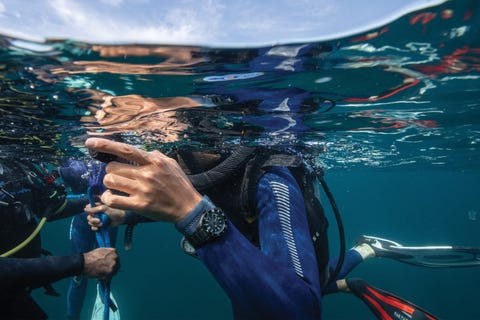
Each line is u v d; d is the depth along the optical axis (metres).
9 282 0.60
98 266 0.74
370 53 0.75
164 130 1.31
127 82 0.85
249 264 0.46
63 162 1.85
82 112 1.07
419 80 0.96
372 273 11.26
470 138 2.29
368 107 1.23
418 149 2.86
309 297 0.47
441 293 9.70
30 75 0.79
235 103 1.04
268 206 0.61
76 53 0.68
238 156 0.69
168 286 9.58
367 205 27.36
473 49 0.74
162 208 0.44
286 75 0.85
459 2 0.57
